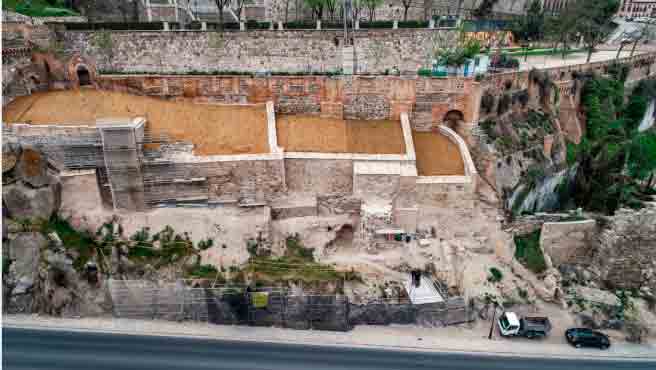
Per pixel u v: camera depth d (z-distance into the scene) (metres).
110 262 36.41
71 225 38.19
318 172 41.94
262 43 52.03
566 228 42.72
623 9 122.62
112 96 44.62
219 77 45.38
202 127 43.00
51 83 46.06
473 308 37.59
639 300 41.00
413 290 37.31
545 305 39.22
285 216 41.62
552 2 104.00
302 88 46.00
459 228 42.03
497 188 44.66
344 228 43.44
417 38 53.62
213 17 72.94
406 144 43.28
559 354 34.84
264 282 35.81
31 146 37.75
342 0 62.44
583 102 63.09
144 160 39.03
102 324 34.91
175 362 31.50
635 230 41.12
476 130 46.03
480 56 47.84
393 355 33.44
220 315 35.50
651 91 72.81
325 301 34.94
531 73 54.38
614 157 53.19
